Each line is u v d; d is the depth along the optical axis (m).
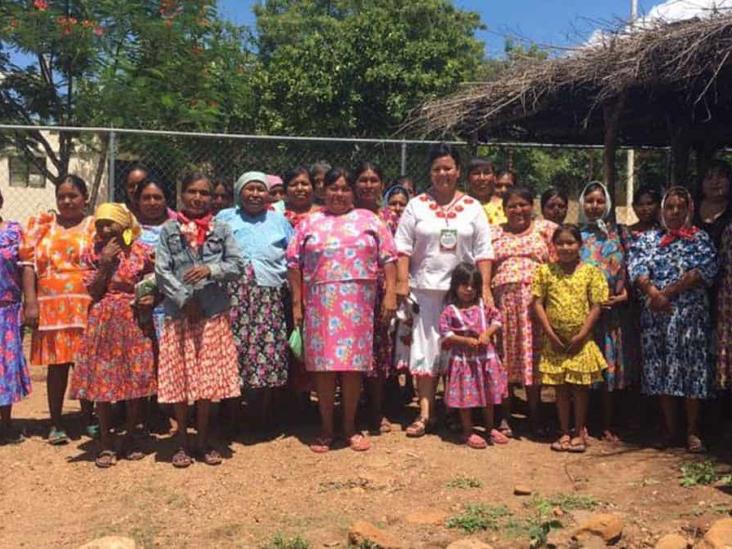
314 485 4.40
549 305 5.05
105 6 11.78
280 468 4.69
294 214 5.66
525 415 5.94
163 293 4.56
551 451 5.02
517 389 6.84
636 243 5.15
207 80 12.28
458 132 7.30
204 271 4.51
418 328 5.25
